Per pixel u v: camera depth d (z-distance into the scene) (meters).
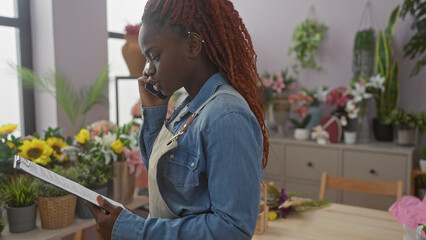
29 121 2.66
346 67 3.57
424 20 2.98
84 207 1.67
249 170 0.74
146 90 1.05
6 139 1.76
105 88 2.86
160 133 0.95
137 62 1.79
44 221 1.56
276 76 3.61
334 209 1.82
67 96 2.56
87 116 2.79
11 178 1.65
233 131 0.74
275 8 3.87
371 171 3.07
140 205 1.93
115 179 1.82
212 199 0.75
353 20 3.50
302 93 3.52
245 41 0.90
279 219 1.70
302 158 3.39
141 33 0.80
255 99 0.90
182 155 0.83
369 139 3.32
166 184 0.86
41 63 2.59
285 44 3.85
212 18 0.81
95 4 2.80
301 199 1.94
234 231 0.72
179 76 0.82
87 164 1.75
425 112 3.03
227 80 0.86
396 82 3.21
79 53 2.70
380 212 1.78
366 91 3.25
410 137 3.07
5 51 2.53
